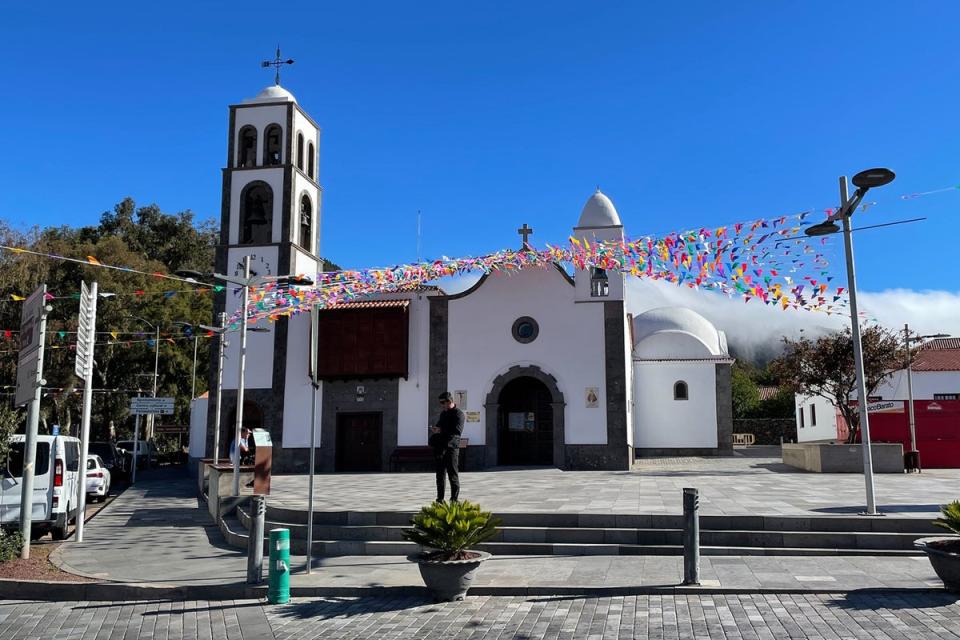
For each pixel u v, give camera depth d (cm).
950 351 4119
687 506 968
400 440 2850
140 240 6175
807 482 1930
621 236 2838
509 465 2831
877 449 2280
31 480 1278
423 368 2878
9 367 3575
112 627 888
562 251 2317
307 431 2911
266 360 2973
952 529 882
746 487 1794
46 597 1051
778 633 750
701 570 1041
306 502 1614
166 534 1585
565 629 802
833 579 966
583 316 2803
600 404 2734
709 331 3978
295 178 3122
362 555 1269
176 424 5538
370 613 906
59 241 4419
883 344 2683
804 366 2769
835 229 1385
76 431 4866
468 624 838
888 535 1165
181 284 4853
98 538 1527
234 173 3108
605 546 1220
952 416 2612
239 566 1205
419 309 2925
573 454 2719
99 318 4378
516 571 1080
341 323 2920
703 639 742
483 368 2833
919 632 731
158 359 4612
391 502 1581
